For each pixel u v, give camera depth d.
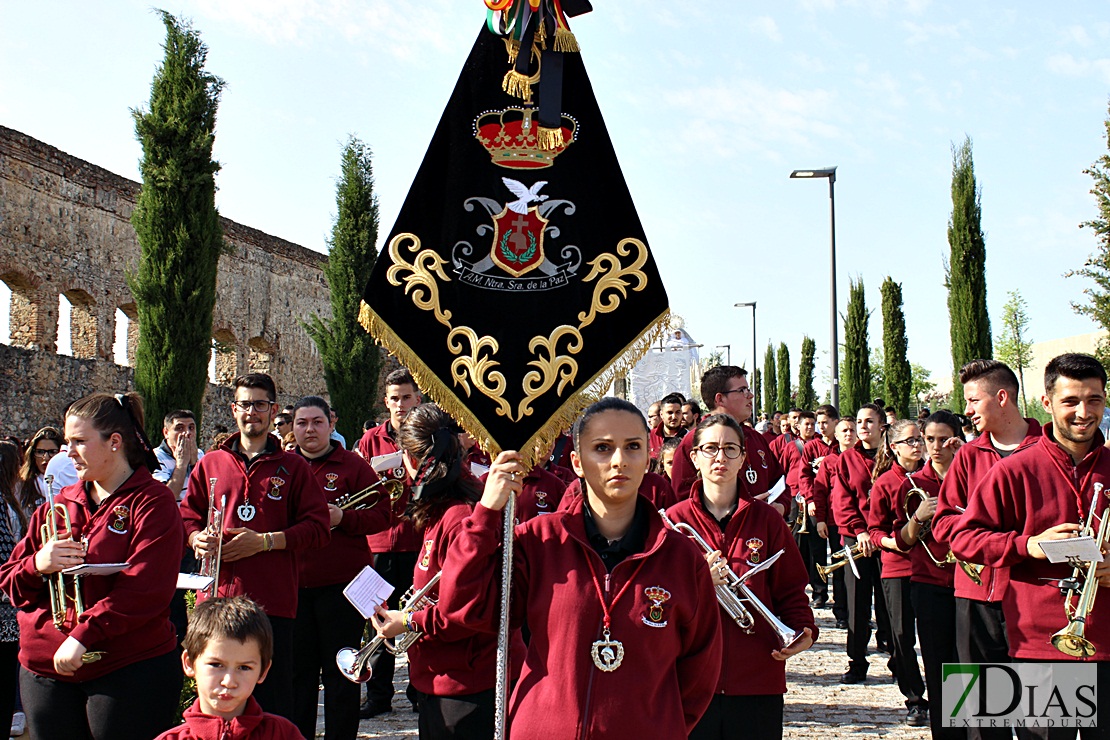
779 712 4.67
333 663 6.16
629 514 3.20
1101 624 4.31
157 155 14.78
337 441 7.01
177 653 4.49
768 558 4.77
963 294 21.16
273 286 25.59
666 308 3.66
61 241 18.16
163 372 14.42
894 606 7.20
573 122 3.77
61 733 4.21
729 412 7.24
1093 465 4.48
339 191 21.39
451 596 3.06
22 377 16.42
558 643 2.98
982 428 5.46
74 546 4.13
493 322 3.60
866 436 8.29
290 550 5.64
